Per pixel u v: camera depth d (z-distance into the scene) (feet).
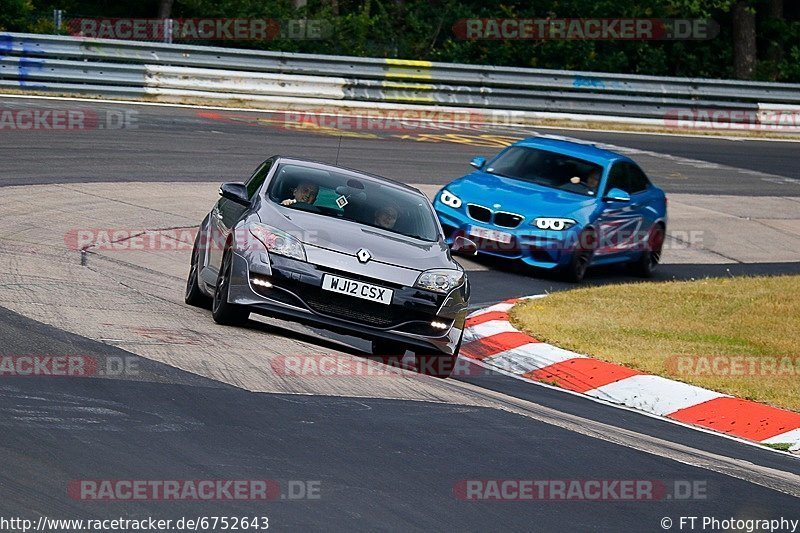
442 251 115.96
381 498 65.92
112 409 76.18
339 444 75.87
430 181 235.40
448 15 441.27
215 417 77.92
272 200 116.26
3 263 129.59
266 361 98.63
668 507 72.49
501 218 177.27
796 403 112.57
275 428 77.41
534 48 415.23
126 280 134.31
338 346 119.34
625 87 349.41
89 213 172.96
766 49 495.41
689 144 333.62
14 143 216.33
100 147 224.33
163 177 208.23
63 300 113.39
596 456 82.99
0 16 338.95
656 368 121.29
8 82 273.75
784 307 160.86
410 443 78.79
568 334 133.90
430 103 327.26
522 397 105.60
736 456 93.45
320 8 431.02
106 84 284.82
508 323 137.69
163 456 67.97
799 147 351.67
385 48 410.31
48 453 65.57
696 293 168.25
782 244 233.55
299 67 314.55
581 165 189.57
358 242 110.22
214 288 118.62
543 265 176.45
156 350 95.96
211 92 299.38
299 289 106.73
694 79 357.00
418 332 108.47
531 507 68.44
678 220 240.94
